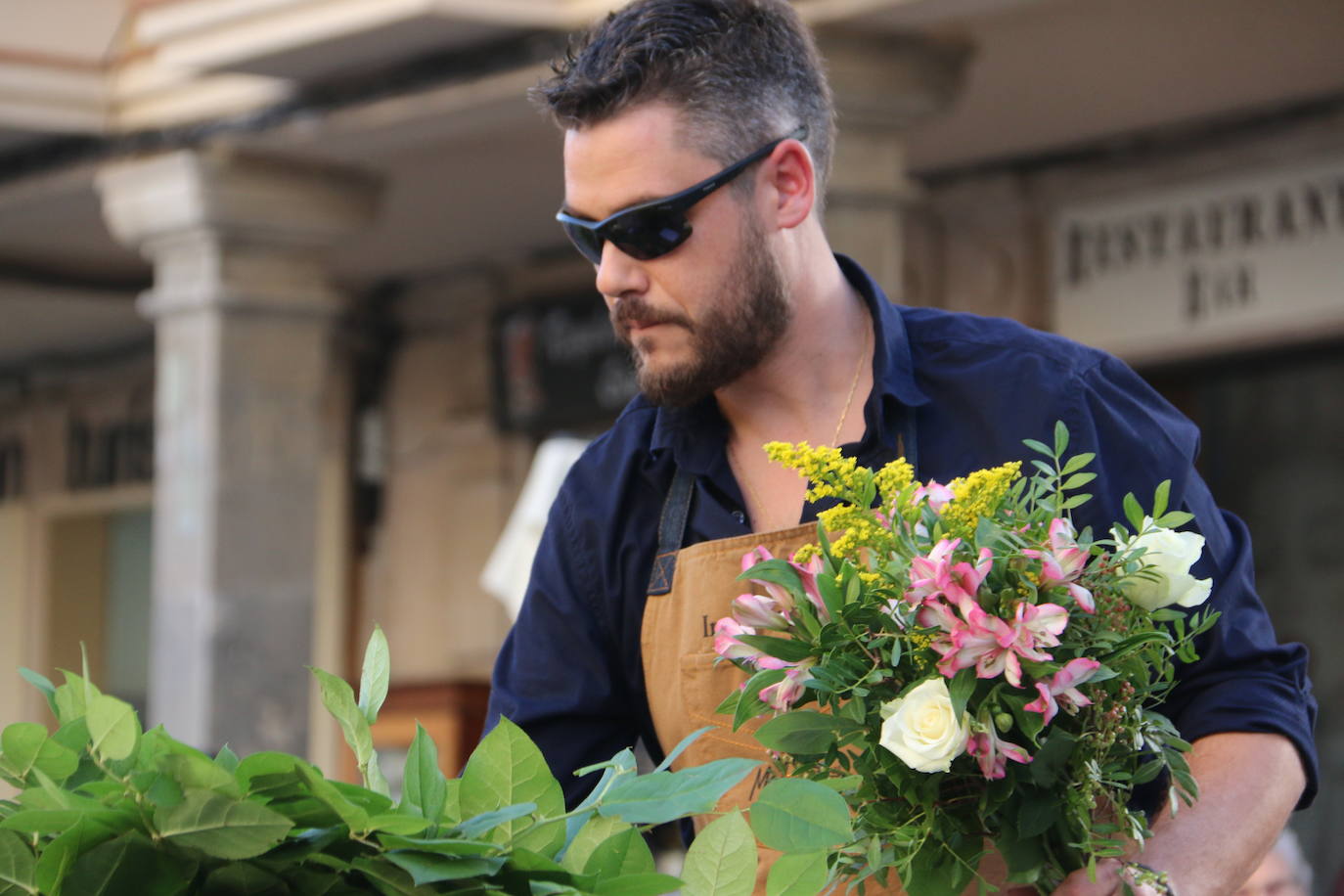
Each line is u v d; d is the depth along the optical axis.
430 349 12.66
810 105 2.80
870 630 2.18
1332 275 8.66
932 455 2.74
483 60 8.09
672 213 2.63
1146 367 9.77
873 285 2.82
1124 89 8.76
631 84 2.66
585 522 2.92
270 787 1.82
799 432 2.82
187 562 9.20
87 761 1.99
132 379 14.50
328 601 12.72
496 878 1.85
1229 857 2.35
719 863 1.90
